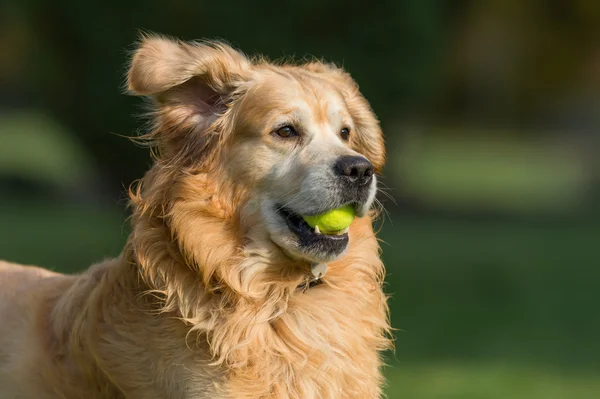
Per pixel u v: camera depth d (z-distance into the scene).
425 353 13.14
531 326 15.28
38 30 24.56
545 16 36.78
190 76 6.58
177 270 6.40
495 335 14.45
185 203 6.43
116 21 23.98
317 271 6.65
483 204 34.03
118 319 6.43
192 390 6.21
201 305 6.36
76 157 28.98
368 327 6.91
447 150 65.12
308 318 6.56
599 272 20.91
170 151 6.69
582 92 42.00
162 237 6.48
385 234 25.91
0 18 36.56
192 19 23.62
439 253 22.86
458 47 37.81
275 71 6.95
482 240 25.52
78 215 26.92
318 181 6.43
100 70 24.38
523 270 20.88
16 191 31.98
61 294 7.16
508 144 62.41
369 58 24.56
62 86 25.06
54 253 20.11
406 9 24.27
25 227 24.48
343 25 24.23
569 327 15.28
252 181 6.57
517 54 39.03
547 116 49.03
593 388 11.16
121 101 24.44
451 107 45.94
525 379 11.57
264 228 6.59
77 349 6.64
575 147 46.59
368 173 6.56
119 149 25.08
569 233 27.58
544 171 50.62
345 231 6.69
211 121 6.70
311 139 6.73
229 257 6.49
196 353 6.25
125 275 6.52
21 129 54.09
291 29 23.97
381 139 7.79
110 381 6.50
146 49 6.59
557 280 19.80
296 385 6.36
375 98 24.84
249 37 23.75
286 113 6.66
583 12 35.97
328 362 6.44
